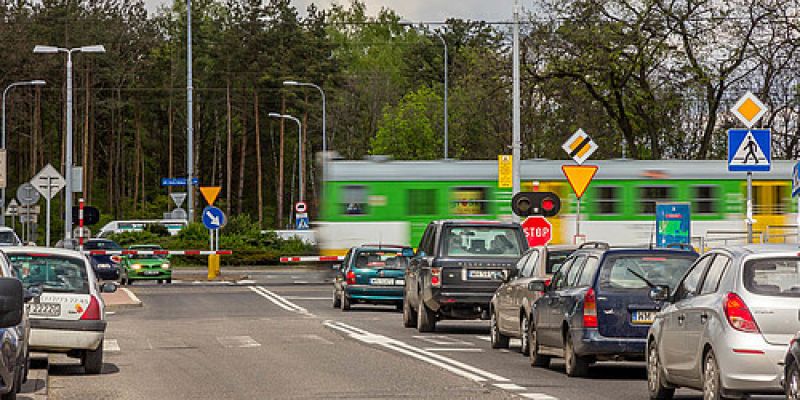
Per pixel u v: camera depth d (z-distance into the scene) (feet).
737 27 278.05
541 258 114.73
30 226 281.54
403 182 229.04
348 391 86.12
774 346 68.03
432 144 426.92
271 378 95.14
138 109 547.08
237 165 608.60
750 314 68.69
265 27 524.11
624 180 228.43
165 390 87.51
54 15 499.92
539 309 103.96
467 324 166.81
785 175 228.43
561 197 229.45
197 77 571.28
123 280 269.23
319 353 117.29
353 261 184.85
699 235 228.43
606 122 299.79
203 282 269.03
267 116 542.98
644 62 277.44
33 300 93.97
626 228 228.22
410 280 150.71
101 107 545.03
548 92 289.12
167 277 266.57
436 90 612.70
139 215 542.98
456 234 140.36
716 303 70.95
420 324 144.36
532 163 230.07
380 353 116.98
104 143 593.01
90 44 506.07
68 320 94.53
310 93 517.55
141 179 600.80
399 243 228.63
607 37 275.18
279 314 179.32
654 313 92.58
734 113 123.03
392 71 638.12
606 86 281.74
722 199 228.22
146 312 182.91
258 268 352.49
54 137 578.66
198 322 161.99
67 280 96.02
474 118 406.41
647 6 276.62
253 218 600.80
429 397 82.48
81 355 98.99
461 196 229.25
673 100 282.97
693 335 73.36
